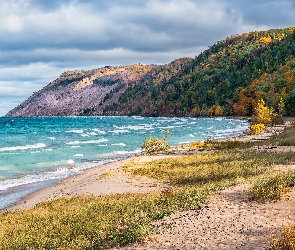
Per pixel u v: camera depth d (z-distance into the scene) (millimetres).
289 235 7938
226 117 182875
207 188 17609
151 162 34500
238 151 37750
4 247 11734
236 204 13344
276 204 12656
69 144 60125
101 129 108500
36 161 40188
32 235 12812
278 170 23266
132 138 72750
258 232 9750
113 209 15336
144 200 16312
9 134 87438
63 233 12562
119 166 33875
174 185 22953
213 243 9242
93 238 11531
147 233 10633
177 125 125500
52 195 23641
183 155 39781
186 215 12453
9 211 19609
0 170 34219
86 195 22109
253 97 177375
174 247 9297
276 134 62031
